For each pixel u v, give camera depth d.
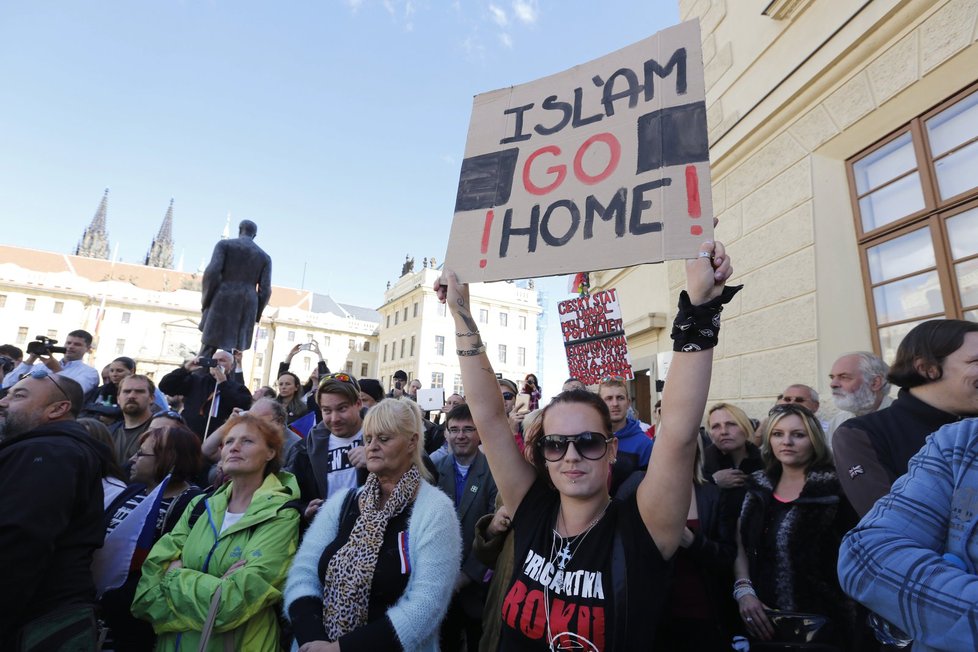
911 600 0.90
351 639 1.75
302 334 55.69
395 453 2.14
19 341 50.31
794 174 4.63
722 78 5.74
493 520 2.23
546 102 1.90
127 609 2.23
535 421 1.70
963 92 3.30
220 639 1.96
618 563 1.31
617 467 2.54
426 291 43.56
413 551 1.98
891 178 3.85
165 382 4.81
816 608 2.01
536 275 1.64
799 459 2.21
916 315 3.62
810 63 4.40
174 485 2.65
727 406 3.02
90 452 1.94
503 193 1.83
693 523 2.09
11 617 1.60
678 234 1.45
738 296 5.28
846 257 4.14
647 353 7.29
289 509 2.31
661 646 1.94
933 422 1.64
